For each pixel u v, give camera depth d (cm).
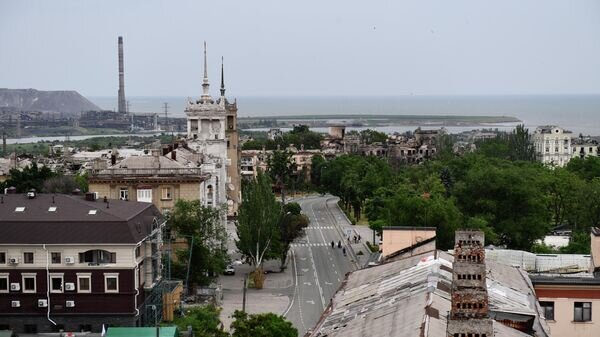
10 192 15325
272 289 17150
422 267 7825
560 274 9188
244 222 17975
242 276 18612
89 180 17525
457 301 5066
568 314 8119
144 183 17475
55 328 13088
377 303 7044
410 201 18325
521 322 6569
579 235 17738
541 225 19725
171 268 15538
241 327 10381
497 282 7600
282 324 10500
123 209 13912
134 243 12962
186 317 12306
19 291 13088
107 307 13038
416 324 5869
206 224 16662
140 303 13425
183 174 17625
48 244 12988
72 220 13200
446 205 18288
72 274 13050
